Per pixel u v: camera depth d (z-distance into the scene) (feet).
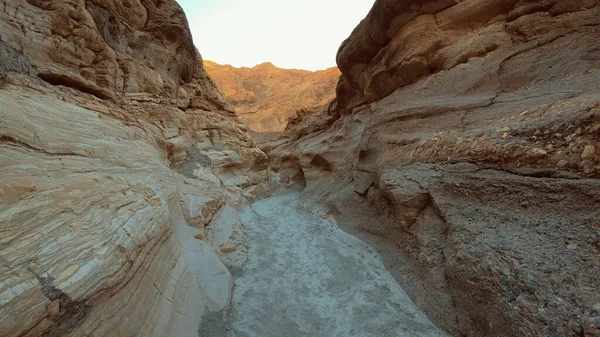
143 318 8.59
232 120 44.37
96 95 18.04
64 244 6.51
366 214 24.03
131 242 9.06
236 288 15.99
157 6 28.43
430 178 16.96
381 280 16.24
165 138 24.90
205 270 15.28
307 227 27.25
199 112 35.60
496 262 10.38
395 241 18.65
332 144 44.14
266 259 19.98
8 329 4.57
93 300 6.59
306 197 40.40
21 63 12.34
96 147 11.59
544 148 11.58
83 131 11.50
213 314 12.89
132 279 8.59
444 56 27.35
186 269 13.70
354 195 27.50
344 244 21.99
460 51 25.67
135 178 13.00
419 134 21.94
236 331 12.34
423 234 15.49
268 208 36.29
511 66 20.06
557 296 8.27
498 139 14.01
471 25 26.53
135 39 24.93
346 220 25.91
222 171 35.35
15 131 7.58
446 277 12.80
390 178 19.89
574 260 8.72
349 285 16.08
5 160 6.60
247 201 36.42
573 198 9.87
